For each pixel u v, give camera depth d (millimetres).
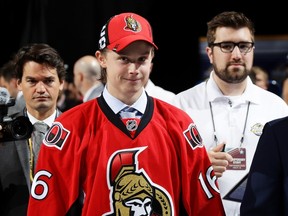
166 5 5949
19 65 2889
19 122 2678
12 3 6137
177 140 2414
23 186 2711
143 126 2389
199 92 3090
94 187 2309
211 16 5938
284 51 5957
